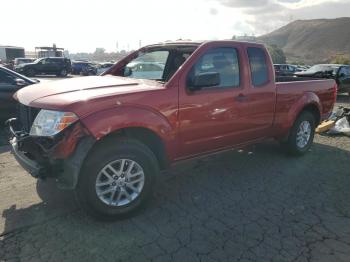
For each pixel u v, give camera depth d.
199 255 2.93
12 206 3.73
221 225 3.43
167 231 3.30
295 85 5.26
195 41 4.41
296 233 3.31
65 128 3.07
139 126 3.40
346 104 13.88
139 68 4.82
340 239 3.22
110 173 3.37
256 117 4.66
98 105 3.19
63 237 3.16
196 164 5.22
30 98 3.52
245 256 2.93
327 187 4.43
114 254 2.92
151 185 3.62
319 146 6.40
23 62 34.50
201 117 3.95
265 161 5.41
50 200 3.89
